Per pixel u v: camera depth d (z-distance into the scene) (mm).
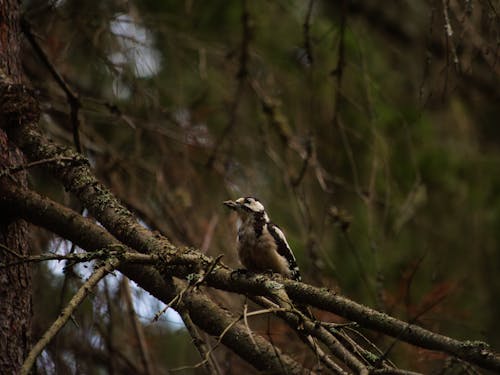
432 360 8883
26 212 8328
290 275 10656
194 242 11781
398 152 14023
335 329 6922
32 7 12578
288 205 12828
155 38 13469
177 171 12547
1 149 8695
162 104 13430
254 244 10641
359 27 13555
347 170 13555
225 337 7703
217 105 13211
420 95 9109
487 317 12766
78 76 12820
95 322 11164
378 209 13188
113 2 12586
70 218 8242
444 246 13164
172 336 12117
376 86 11766
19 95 8820
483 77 15070
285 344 10023
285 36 14023
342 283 11953
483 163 14461
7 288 8234
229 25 14297
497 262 13648
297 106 13375
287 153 12273
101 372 12094
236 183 12555
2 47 9234
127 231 7980
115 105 11422
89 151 12242
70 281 10977
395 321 6766
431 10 8891
